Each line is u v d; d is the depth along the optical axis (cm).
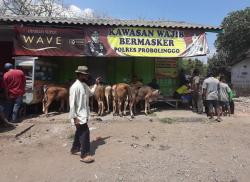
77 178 741
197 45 1390
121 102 1283
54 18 1421
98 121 1201
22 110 1279
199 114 1362
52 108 1448
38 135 1048
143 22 1459
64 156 865
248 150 955
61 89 1307
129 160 836
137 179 737
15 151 905
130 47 1355
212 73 1320
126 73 1578
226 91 1420
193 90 1402
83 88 820
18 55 1320
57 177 747
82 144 823
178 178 746
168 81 1593
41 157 862
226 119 1346
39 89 1324
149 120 1234
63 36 1327
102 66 1576
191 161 846
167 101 1486
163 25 1365
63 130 1095
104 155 868
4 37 1520
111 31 1347
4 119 1093
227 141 1031
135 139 1012
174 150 925
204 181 738
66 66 1567
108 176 748
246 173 791
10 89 1159
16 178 745
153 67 1584
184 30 1386
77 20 1380
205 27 1380
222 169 806
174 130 1127
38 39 1317
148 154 882
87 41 1335
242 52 3841
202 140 1031
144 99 1330
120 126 1147
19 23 1322
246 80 3641
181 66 1670
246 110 1792
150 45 1366
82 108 816
